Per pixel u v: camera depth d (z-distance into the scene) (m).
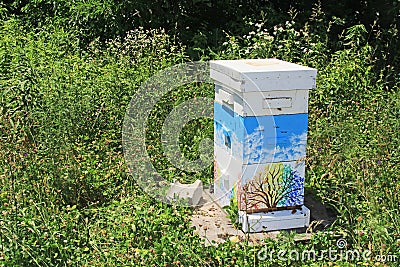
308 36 5.90
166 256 2.90
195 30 7.03
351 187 3.57
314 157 3.93
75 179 3.73
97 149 4.16
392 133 3.93
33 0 7.33
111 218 3.30
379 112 4.52
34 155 3.74
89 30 6.82
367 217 3.14
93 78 4.99
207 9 7.10
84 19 6.62
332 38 6.90
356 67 5.31
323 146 4.00
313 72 3.13
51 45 5.82
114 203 3.54
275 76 3.09
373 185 3.36
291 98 3.16
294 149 3.24
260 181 3.24
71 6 6.84
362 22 7.05
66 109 4.17
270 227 3.25
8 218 2.98
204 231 3.27
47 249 2.93
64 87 4.44
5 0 8.03
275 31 6.06
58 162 3.75
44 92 4.31
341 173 3.66
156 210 3.34
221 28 6.92
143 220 3.13
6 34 6.12
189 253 2.89
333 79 5.11
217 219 3.41
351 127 4.05
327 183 3.70
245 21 6.52
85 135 4.38
